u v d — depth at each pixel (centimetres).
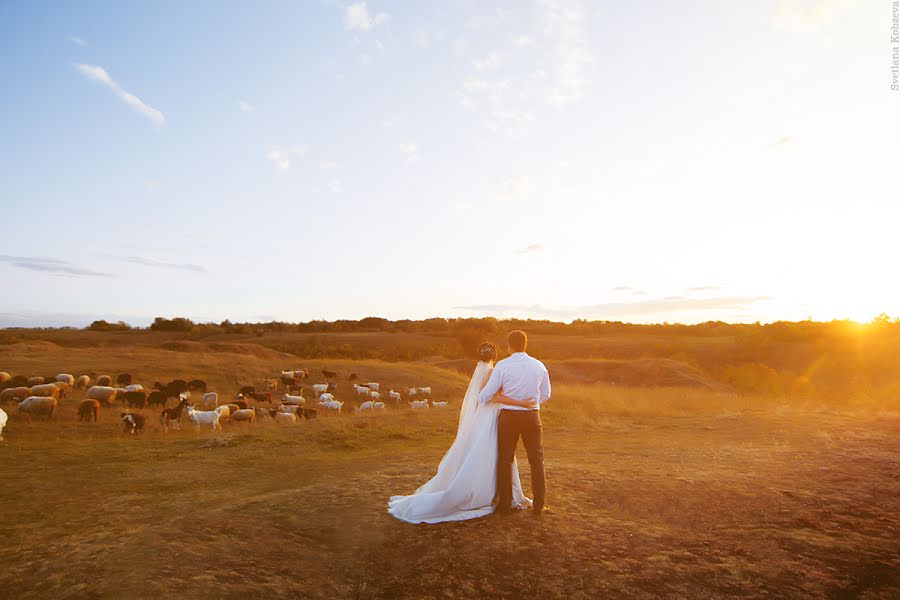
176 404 2398
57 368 3031
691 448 1006
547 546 451
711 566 411
